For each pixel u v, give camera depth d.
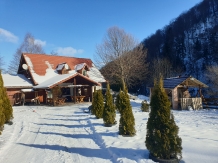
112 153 6.25
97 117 12.91
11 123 12.05
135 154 5.98
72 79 27.33
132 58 38.97
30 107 22.14
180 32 64.12
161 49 59.62
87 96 28.62
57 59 32.34
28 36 42.78
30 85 25.86
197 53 51.59
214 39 50.81
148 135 5.58
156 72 40.97
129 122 8.10
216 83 27.42
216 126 9.99
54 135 9.20
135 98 31.53
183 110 17.56
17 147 7.50
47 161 5.97
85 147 7.24
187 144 6.77
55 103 23.50
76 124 11.71
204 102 19.56
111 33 39.03
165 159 5.14
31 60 29.42
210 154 5.70
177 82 18.59
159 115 5.38
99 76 32.78
